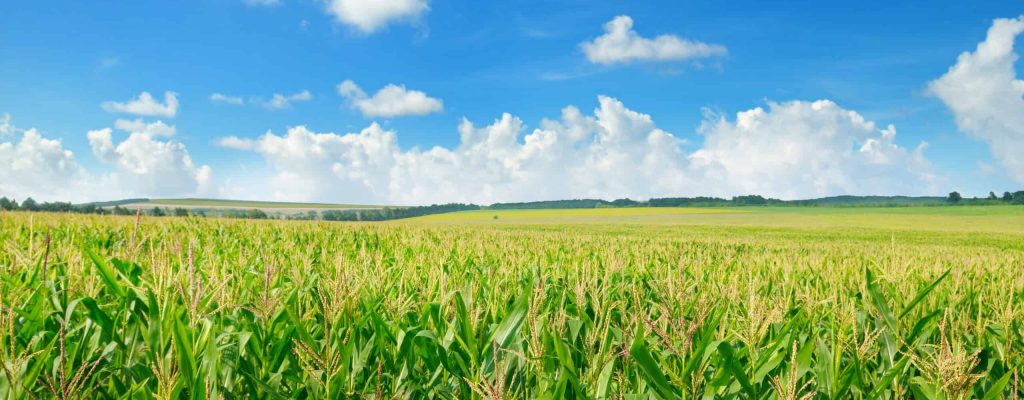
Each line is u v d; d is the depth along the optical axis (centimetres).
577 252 1139
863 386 298
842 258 1304
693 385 250
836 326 396
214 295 310
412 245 1180
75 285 386
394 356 300
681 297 300
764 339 343
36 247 484
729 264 826
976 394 300
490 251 1052
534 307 306
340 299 307
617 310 429
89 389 223
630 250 1317
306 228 1650
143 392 223
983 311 475
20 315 315
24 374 227
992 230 6762
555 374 271
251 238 1223
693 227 6869
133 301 304
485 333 307
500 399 205
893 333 359
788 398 214
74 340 298
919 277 677
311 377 255
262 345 291
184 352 215
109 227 1216
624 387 275
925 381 270
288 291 416
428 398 270
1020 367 333
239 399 249
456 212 15412
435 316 337
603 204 18162
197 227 1404
